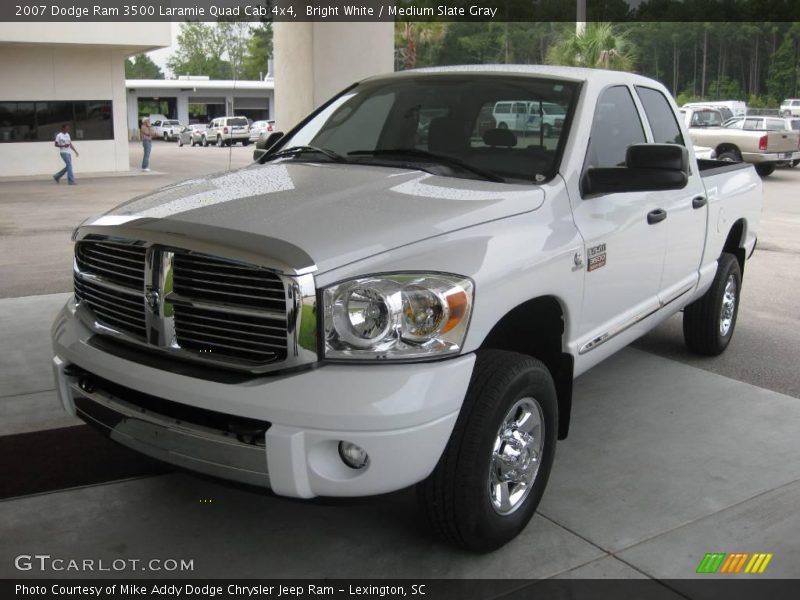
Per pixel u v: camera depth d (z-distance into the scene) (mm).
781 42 92125
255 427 2779
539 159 3777
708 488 3859
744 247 6027
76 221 13805
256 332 2789
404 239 2895
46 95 25031
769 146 21109
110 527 3428
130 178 24219
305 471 2723
